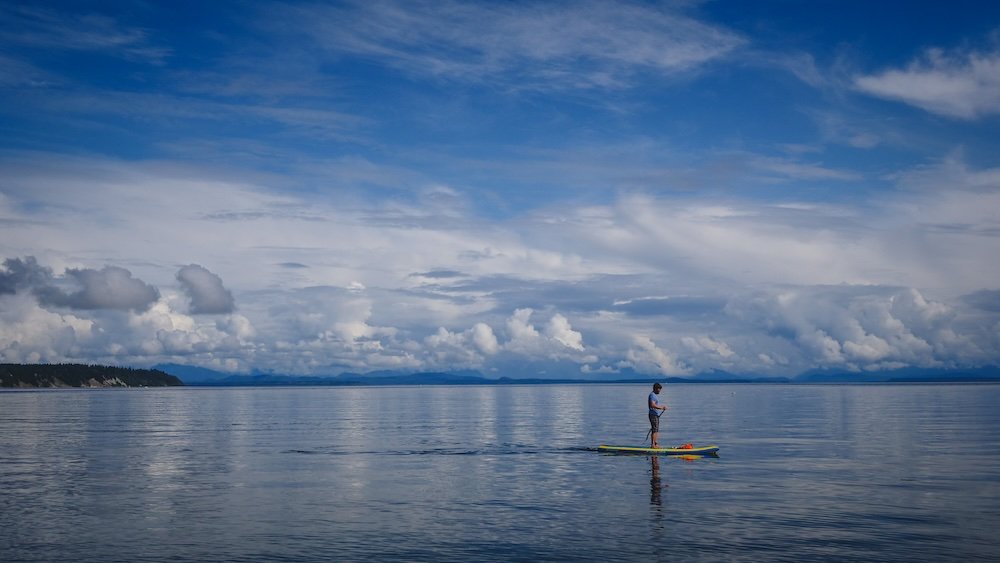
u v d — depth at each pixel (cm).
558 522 1936
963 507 2119
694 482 2630
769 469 2978
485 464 3219
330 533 1817
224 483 2670
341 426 6109
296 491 2477
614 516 2012
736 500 2255
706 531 1819
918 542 1697
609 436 4803
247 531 1844
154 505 2211
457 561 1551
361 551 1638
